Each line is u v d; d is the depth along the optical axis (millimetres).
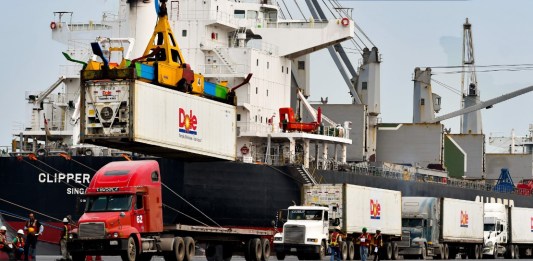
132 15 84312
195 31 87188
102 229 52906
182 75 64250
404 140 118500
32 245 57906
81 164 75125
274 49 92312
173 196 76812
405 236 85125
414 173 108750
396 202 84250
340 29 92125
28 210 75875
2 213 76375
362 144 105750
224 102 70375
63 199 75438
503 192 127438
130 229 53594
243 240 63625
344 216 76125
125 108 58906
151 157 76625
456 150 128250
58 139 84188
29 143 83875
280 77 92250
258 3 93875
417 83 132125
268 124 90000
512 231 100188
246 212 81812
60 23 89250
